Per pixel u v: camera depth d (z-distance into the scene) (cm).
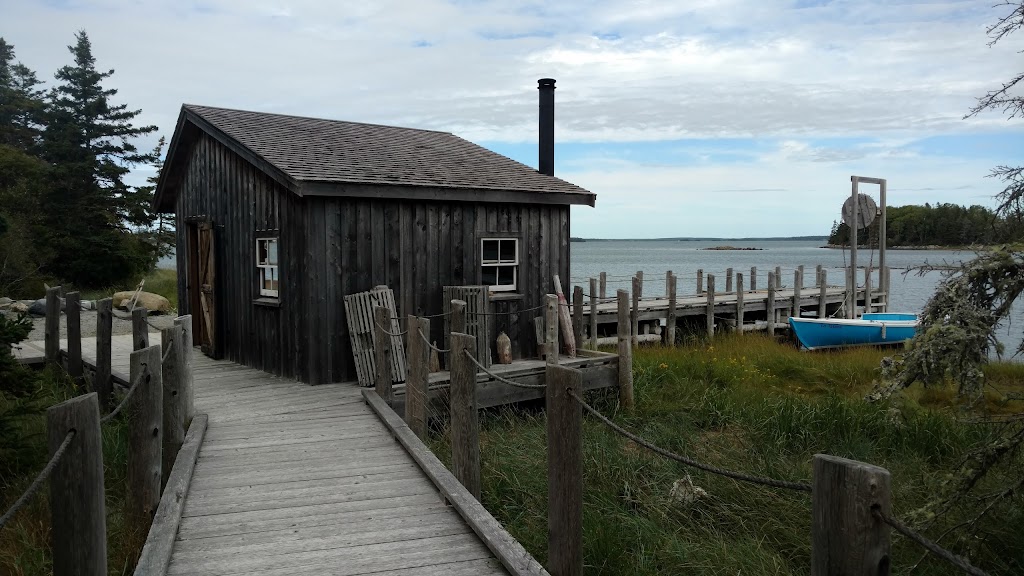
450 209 1045
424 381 740
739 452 766
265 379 991
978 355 444
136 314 783
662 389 1070
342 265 952
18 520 556
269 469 616
